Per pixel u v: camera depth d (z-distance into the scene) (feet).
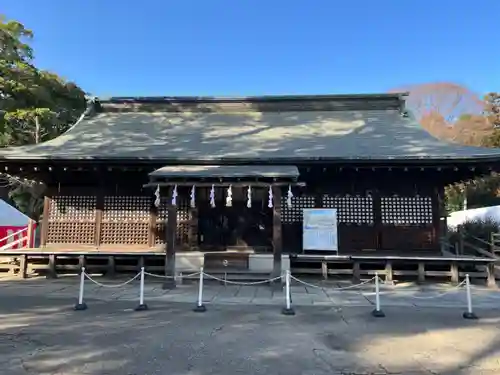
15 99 71.00
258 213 41.32
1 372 14.19
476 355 16.48
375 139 42.01
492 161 33.91
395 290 32.96
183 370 14.62
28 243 50.39
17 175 42.22
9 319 22.21
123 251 39.60
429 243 38.96
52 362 15.28
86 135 45.52
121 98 54.90
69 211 41.75
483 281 37.65
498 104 97.19
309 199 40.70
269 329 20.49
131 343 17.85
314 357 16.20
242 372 14.49
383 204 39.93
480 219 66.80
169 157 36.91
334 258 36.83
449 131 137.18
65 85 86.12
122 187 41.75
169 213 33.83
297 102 53.67
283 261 36.47
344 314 24.12
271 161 36.24
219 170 34.14
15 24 65.57
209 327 20.80
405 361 15.76
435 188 39.55
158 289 32.63
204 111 54.49
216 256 36.42
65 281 36.63
